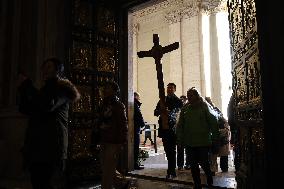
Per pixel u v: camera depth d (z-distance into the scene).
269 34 3.36
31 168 3.25
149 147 15.34
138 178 6.88
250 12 3.75
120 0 7.58
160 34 19.25
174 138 6.71
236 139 4.79
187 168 7.87
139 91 20.05
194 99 5.14
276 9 3.38
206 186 5.82
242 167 4.29
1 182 6.10
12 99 7.22
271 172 3.19
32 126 3.25
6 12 7.77
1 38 7.61
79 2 6.77
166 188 5.70
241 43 4.28
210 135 5.07
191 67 17.20
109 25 7.37
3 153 6.76
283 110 3.25
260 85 3.35
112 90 4.55
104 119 4.45
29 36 7.02
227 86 16.83
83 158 6.48
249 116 3.94
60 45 6.48
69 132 6.27
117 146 4.42
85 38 6.80
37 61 6.55
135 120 8.12
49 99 3.17
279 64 3.30
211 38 17.31
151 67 19.53
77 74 6.54
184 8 17.80
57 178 6.01
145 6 7.65
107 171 4.38
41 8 6.71
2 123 7.17
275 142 3.22
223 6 17.06
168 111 6.67
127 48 7.70
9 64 7.46
